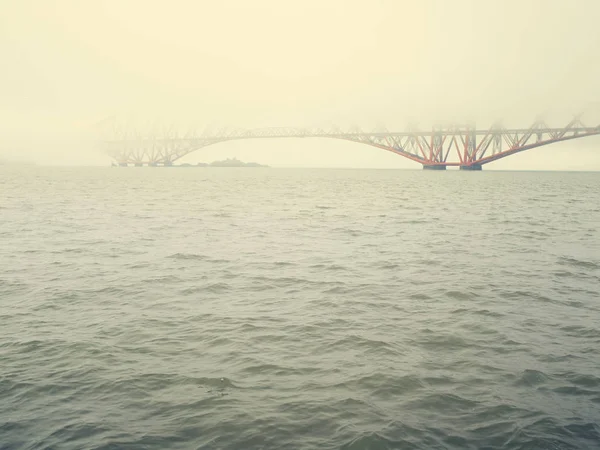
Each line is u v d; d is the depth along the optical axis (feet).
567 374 29.78
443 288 50.47
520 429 23.77
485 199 195.31
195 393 27.14
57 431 23.40
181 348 33.55
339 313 41.78
